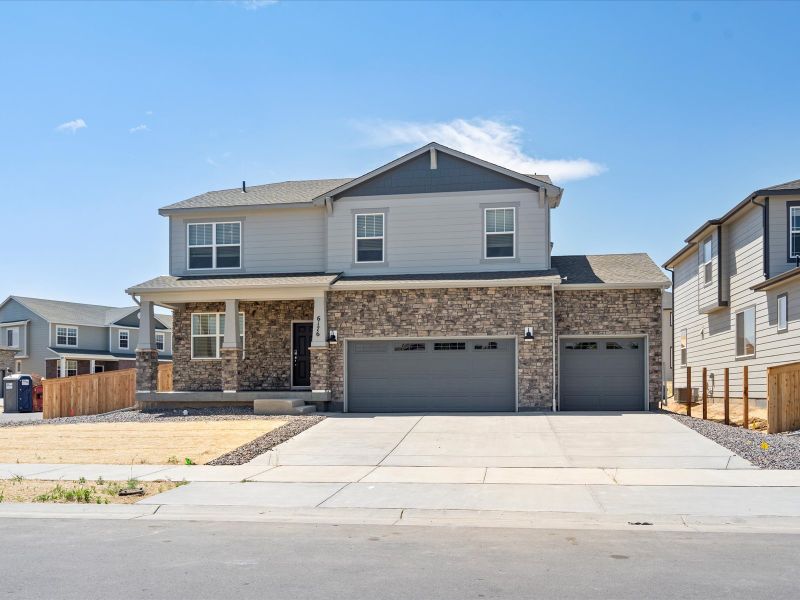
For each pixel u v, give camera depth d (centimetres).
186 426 2030
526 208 2405
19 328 5241
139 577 726
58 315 5266
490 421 2000
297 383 2498
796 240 2231
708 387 2916
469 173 2436
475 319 2277
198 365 2555
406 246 2452
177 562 784
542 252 2386
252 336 2527
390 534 933
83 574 739
